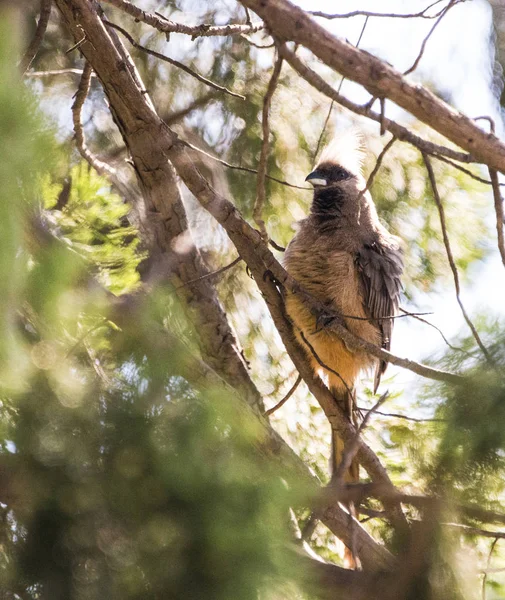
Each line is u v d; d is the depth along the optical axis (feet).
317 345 34.47
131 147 29.22
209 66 41.24
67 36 39.99
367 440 33.45
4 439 14.11
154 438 14.69
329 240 35.40
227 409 16.63
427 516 16.80
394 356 29.58
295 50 23.38
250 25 26.66
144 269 28.12
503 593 22.85
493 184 22.98
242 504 14.97
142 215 30.14
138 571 14.05
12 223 13.10
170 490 14.35
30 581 13.67
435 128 22.02
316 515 18.12
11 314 13.56
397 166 40.81
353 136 38.27
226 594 14.17
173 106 40.98
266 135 22.43
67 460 14.01
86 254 19.43
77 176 19.99
